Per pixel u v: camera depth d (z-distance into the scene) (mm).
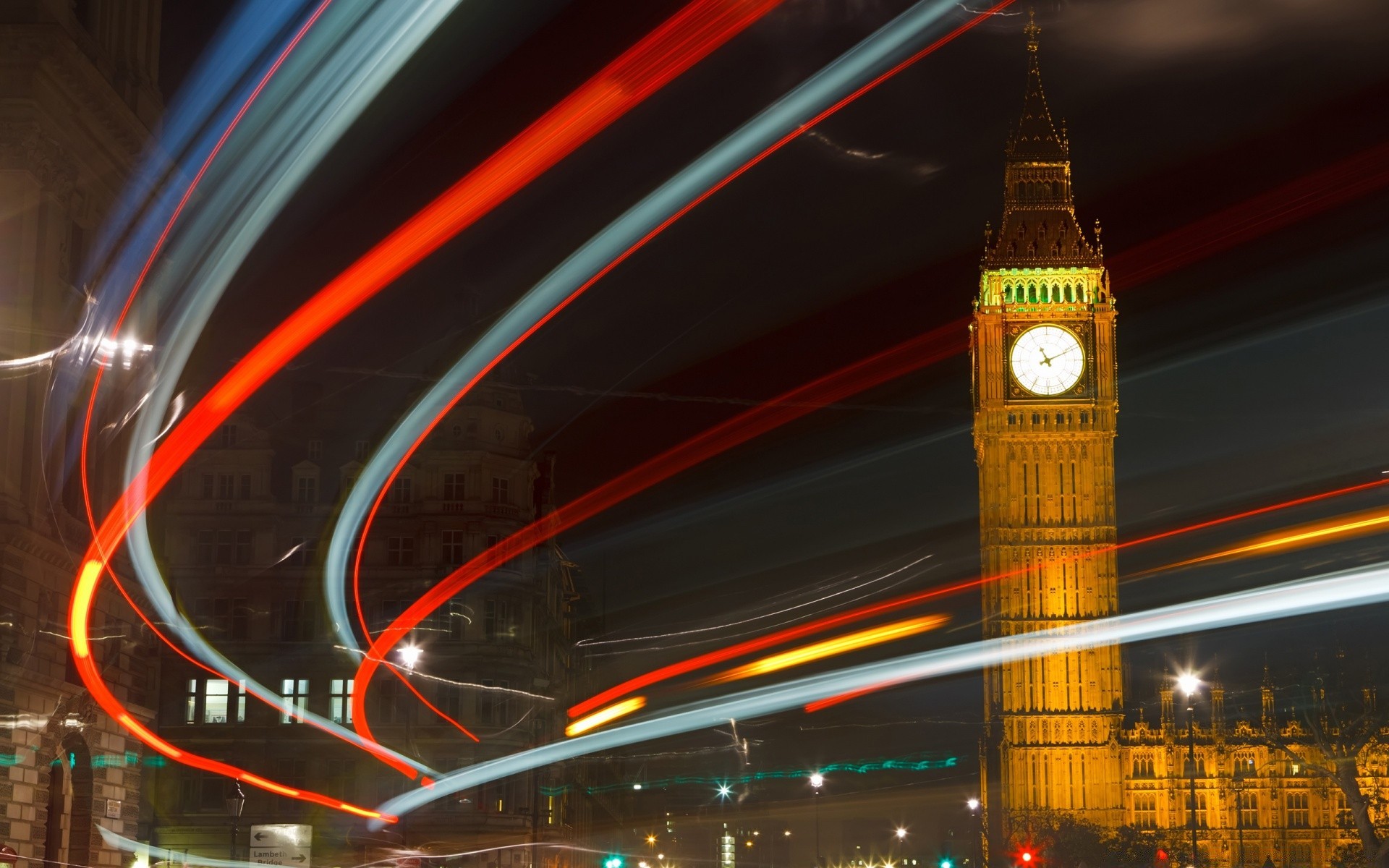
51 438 55312
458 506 117625
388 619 115312
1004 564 193000
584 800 158750
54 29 52000
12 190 52594
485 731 114750
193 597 113500
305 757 111562
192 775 109625
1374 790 146125
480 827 112438
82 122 55781
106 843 59281
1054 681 191875
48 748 53188
